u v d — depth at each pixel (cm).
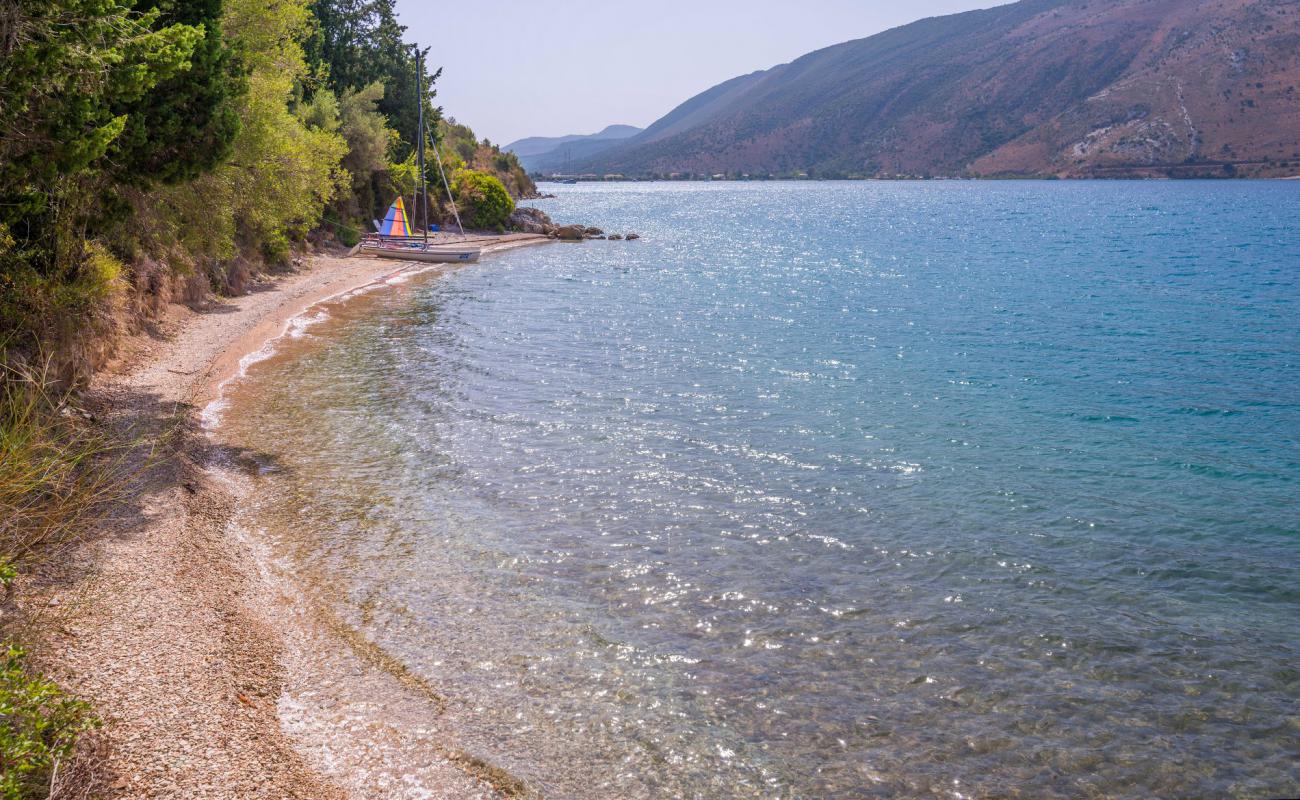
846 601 1226
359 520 1446
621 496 1608
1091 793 845
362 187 6700
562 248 7475
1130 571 1342
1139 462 1866
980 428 2111
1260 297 4434
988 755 897
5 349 1456
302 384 2342
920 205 17812
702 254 7131
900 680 1031
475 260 5947
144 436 1666
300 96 5794
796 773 862
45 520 1137
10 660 782
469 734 907
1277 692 1020
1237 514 1574
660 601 1210
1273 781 863
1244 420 2197
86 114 1465
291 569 1254
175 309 2970
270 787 789
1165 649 1112
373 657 1040
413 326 3319
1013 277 5450
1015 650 1104
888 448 1938
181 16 2019
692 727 931
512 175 17500
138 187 2059
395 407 2156
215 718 871
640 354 2931
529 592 1223
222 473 1614
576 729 923
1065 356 3000
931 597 1245
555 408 2205
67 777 716
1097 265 6084
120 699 861
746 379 2591
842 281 5281
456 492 1596
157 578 1142
